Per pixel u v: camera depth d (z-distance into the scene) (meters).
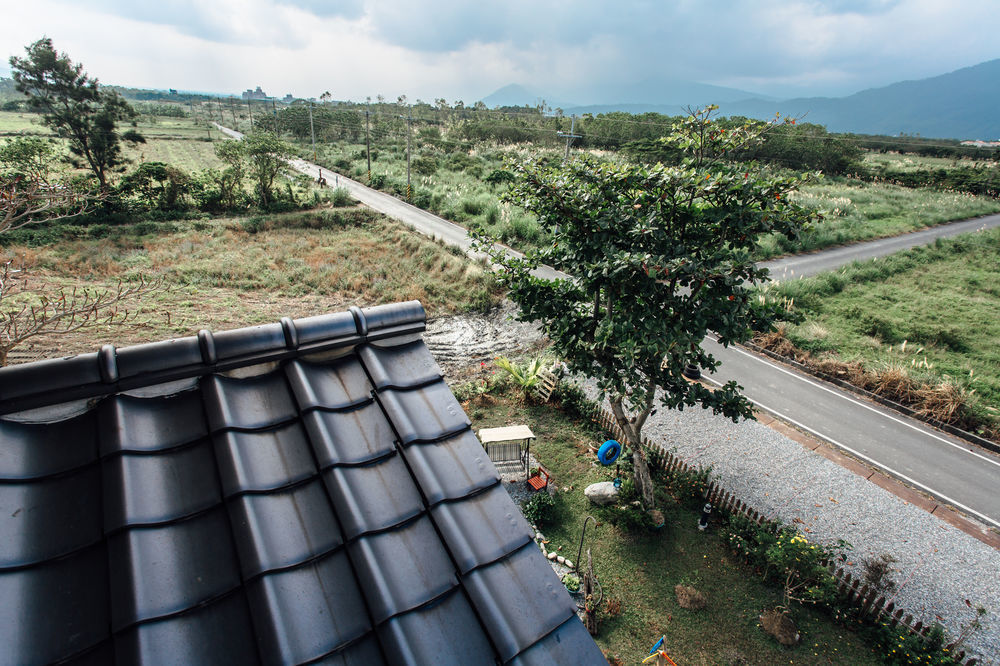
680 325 7.53
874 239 34.56
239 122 115.94
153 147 60.94
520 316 9.43
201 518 2.26
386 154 60.47
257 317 19.59
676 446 12.90
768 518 10.77
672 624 8.54
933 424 14.45
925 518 10.95
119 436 2.30
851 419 14.54
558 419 13.91
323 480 2.52
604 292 8.14
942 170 56.88
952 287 25.50
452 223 34.91
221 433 2.48
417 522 2.53
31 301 17.56
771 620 8.51
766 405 15.04
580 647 2.33
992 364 17.56
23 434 2.23
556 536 10.23
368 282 23.98
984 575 9.59
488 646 2.25
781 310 8.59
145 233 28.58
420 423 2.88
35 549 1.99
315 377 2.90
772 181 7.39
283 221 32.09
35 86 31.50
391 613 2.18
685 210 7.71
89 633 1.89
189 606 2.02
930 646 7.89
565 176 8.12
